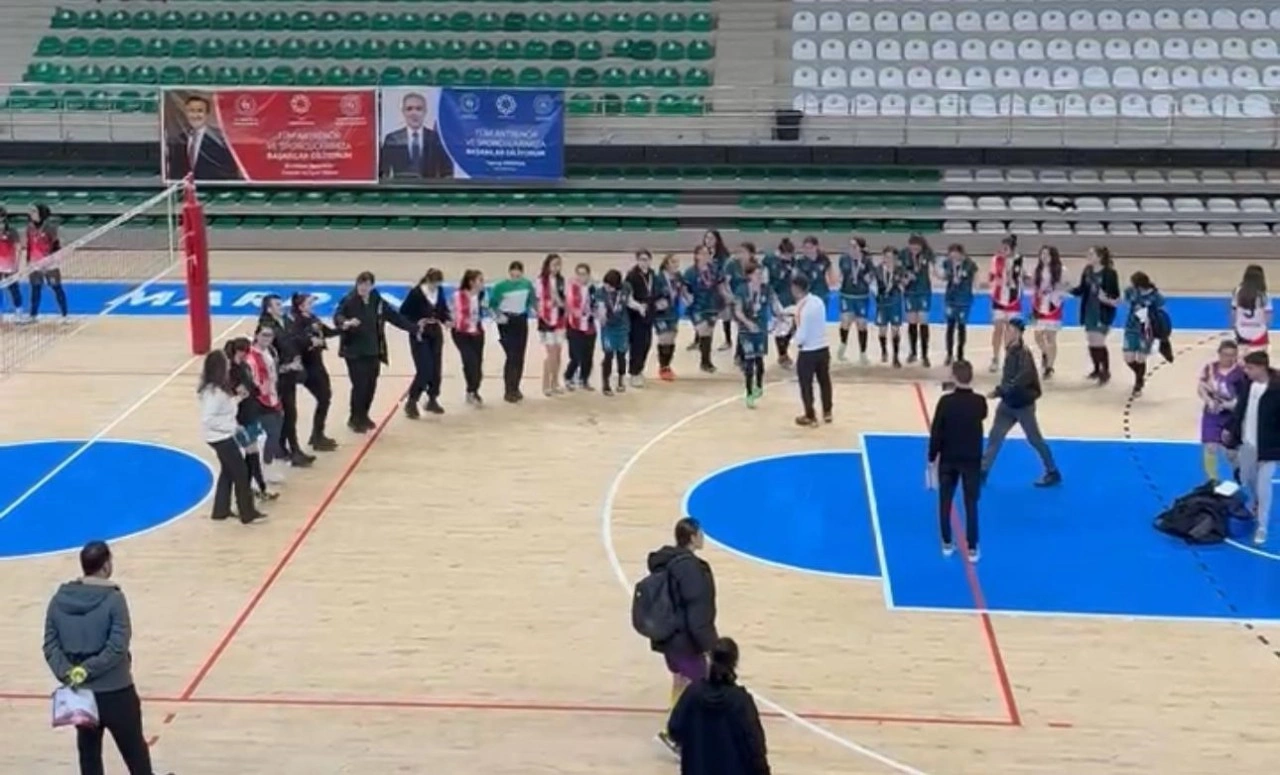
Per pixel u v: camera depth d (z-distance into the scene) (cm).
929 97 3044
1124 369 2055
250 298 2458
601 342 2009
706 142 2952
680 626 997
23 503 1531
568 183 2903
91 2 3297
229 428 1456
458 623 1248
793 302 2062
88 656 878
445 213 2883
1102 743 1052
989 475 1625
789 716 1086
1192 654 1198
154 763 1012
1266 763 1025
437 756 1027
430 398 1830
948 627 1247
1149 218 2811
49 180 2923
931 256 2183
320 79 3106
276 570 1359
